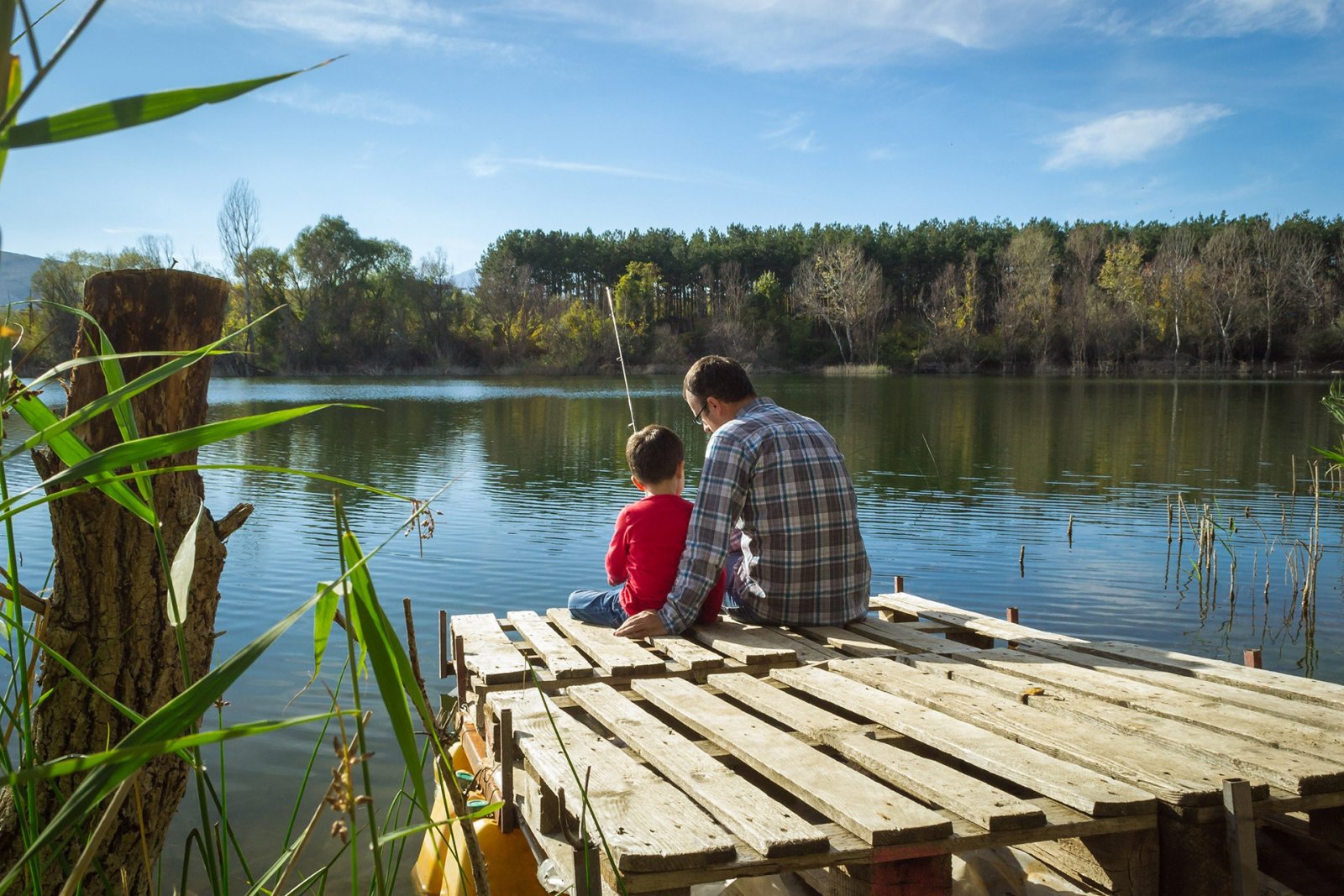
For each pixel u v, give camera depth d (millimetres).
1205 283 58156
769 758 2086
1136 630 5953
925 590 6836
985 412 25656
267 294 57719
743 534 3674
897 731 2311
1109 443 17766
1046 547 8352
